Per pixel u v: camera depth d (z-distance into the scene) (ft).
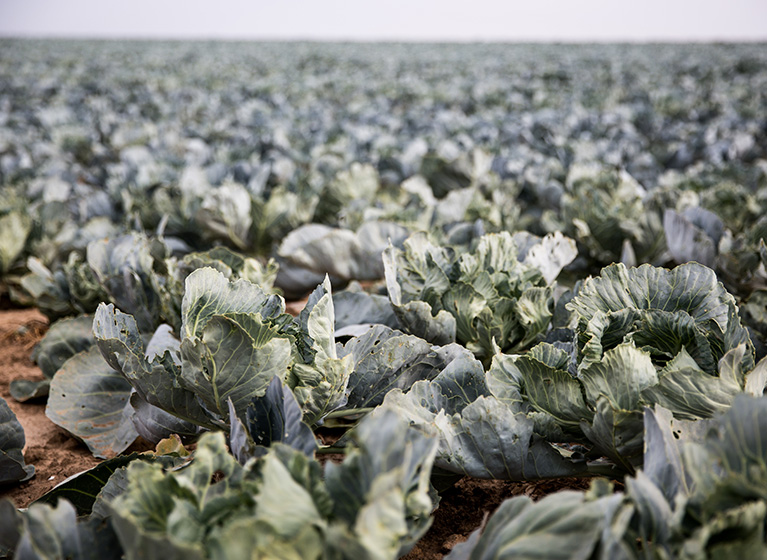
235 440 6.47
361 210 17.03
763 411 5.39
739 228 16.35
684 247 12.85
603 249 15.11
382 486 4.53
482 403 6.96
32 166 27.25
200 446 5.45
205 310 7.86
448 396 7.88
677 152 29.53
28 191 21.97
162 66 93.50
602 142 30.86
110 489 6.84
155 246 13.39
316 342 7.30
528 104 53.21
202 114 46.93
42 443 10.48
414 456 5.27
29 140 33.78
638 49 147.74
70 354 11.65
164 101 55.72
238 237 16.74
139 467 5.68
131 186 20.21
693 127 38.65
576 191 18.70
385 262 9.46
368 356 8.03
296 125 40.11
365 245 13.52
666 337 7.48
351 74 84.53
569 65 94.43
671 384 6.57
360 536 4.45
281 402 6.52
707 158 29.73
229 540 4.66
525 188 22.31
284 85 69.15
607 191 18.95
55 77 73.26
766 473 5.24
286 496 4.97
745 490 4.98
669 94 51.34
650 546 5.35
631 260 13.47
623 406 6.84
